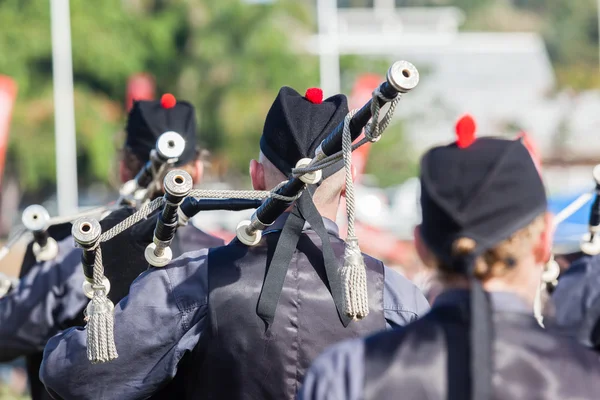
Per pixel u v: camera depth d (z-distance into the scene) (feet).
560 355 13.98
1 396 59.93
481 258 14.10
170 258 19.58
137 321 19.08
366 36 185.16
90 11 164.04
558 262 27.12
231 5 171.01
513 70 217.15
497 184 13.98
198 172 28.94
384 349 14.28
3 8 160.45
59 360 19.69
